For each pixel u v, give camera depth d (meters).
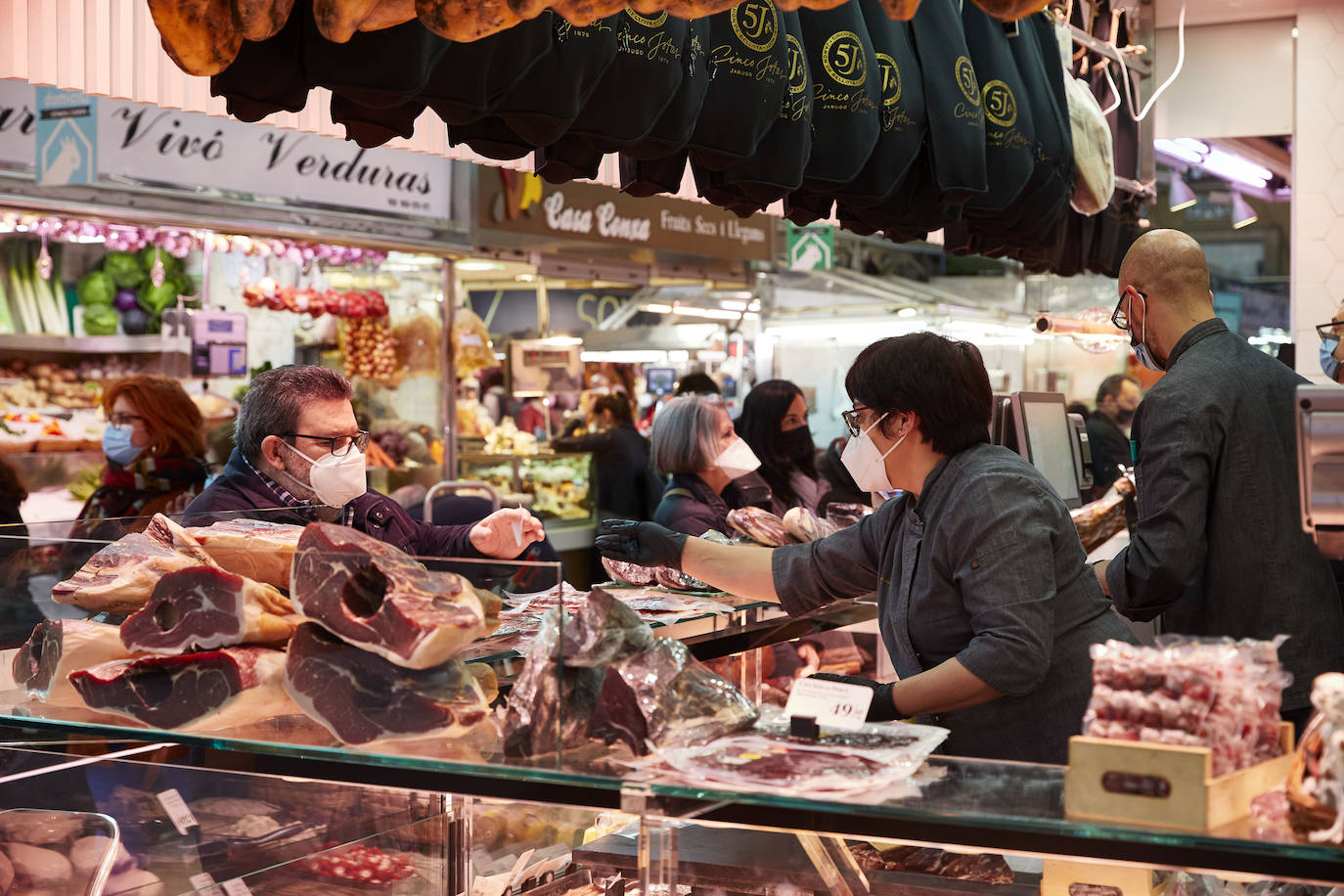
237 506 2.79
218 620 1.61
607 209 6.98
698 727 1.60
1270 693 1.42
